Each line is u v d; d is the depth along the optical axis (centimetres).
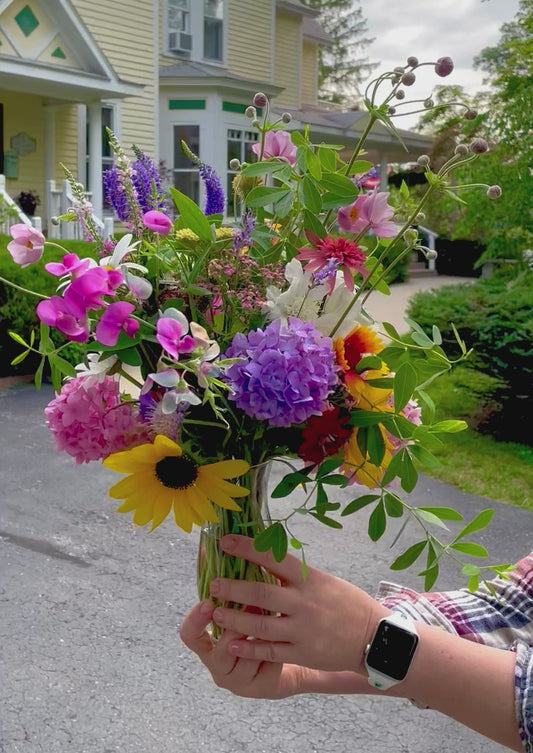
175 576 378
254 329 103
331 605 104
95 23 1438
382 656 100
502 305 620
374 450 102
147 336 95
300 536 422
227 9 1769
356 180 116
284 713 285
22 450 546
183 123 1622
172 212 121
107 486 484
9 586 360
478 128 677
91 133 1391
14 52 1267
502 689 98
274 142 116
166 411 90
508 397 638
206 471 98
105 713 279
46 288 740
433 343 106
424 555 407
